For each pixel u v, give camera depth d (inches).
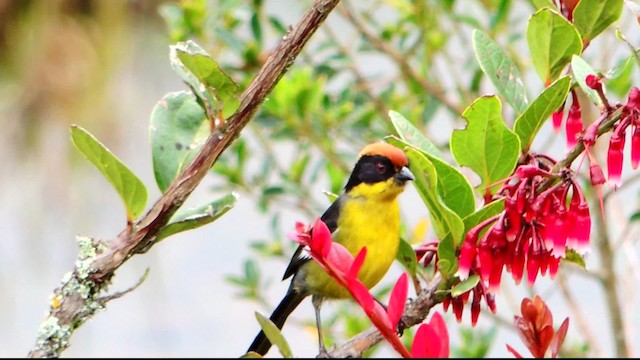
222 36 423.8
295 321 462.3
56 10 482.6
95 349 504.7
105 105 489.4
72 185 494.9
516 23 426.9
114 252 175.3
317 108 416.2
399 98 440.5
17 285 497.0
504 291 403.9
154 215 175.5
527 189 187.9
